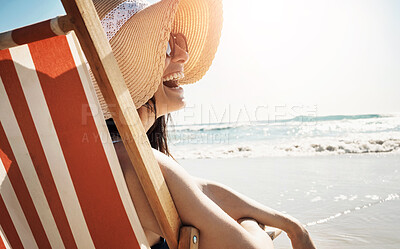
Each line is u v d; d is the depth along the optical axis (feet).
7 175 2.74
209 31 5.90
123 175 2.80
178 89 4.37
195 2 5.71
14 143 2.65
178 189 2.79
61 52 2.48
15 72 2.51
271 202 14.29
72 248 2.92
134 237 2.81
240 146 48.65
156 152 2.99
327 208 12.75
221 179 21.40
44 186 2.77
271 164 28.40
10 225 2.77
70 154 2.66
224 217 2.92
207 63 6.00
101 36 2.13
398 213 11.54
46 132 2.64
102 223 2.83
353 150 36.04
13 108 2.59
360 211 12.09
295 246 4.53
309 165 26.13
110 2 3.55
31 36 2.04
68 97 2.57
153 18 3.46
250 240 2.95
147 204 2.78
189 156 41.04
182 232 2.77
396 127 64.54
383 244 8.81
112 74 2.21
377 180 17.89
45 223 2.87
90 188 2.75
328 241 9.26
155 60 3.43
